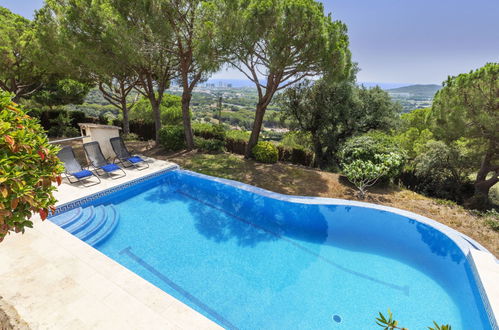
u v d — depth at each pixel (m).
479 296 4.70
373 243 6.62
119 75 13.51
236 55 9.58
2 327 2.61
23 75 14.73
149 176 9.30
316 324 4.31
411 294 5.03
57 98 18.12
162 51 11.46
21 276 3.83
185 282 5.04
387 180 9.82
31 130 2.61
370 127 16.31
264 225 7.27
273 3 8.16
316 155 16.55
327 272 5.54
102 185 8.04
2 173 2.13
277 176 10.60
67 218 6.24
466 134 11.59
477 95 10.73
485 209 10.84
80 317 3.22
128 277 3.94
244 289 4.96
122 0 9.66
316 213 7.89
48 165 2.75
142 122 17.36
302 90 15.48
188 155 13.10
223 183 9.38
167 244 6.14
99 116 19.56
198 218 7.38
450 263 5.95
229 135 15.52
